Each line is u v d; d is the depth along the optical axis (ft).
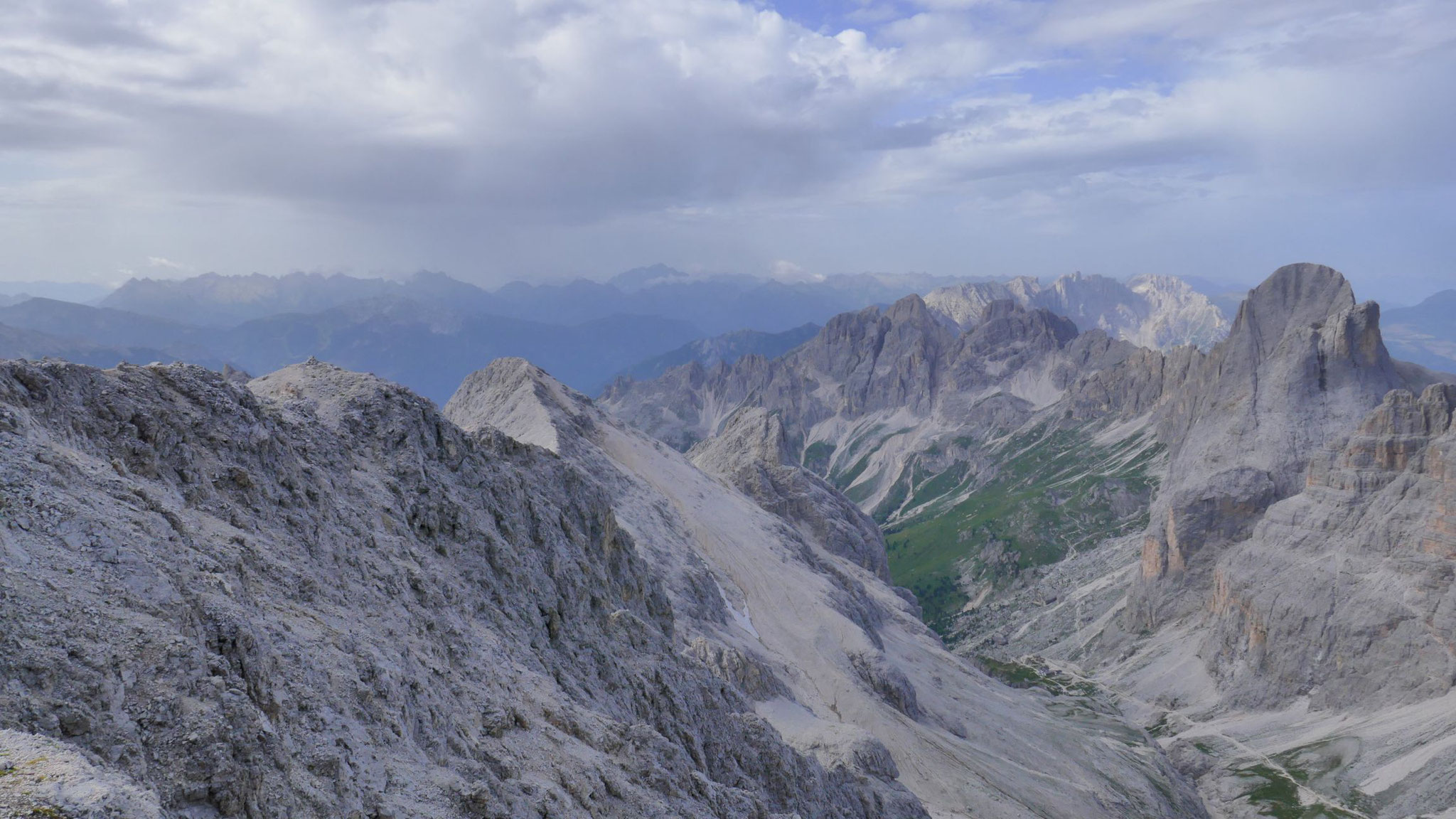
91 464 92.89
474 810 87.66
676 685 218.18
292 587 104.63
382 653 104.78
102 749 55.21
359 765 79.87
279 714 73.97
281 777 66.03
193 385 128.47
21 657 56.54
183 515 100.58
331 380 211.82
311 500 138.41
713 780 192.34
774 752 226.99
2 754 47.03
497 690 133.28
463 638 140.36
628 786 130.52
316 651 90.02
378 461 187.42
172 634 66.08
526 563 203.82
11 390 95.55
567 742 131.95
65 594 64.69
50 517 72.79
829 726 338.54
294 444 155.74
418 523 177.68
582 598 224.33
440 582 156.46
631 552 304.91
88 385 109.60
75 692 57.06
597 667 196.54
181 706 60.90
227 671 68.90
